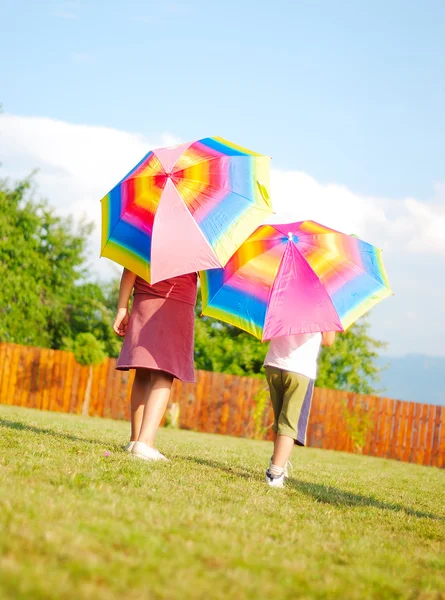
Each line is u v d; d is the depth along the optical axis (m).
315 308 5.93
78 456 5.60
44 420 10.43
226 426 18.84
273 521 4.34
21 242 29.38
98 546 3.00
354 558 3.66
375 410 19.02
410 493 7.61
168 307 6.31
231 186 5.96
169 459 6.70
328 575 3.20
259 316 6.00
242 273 6.14
